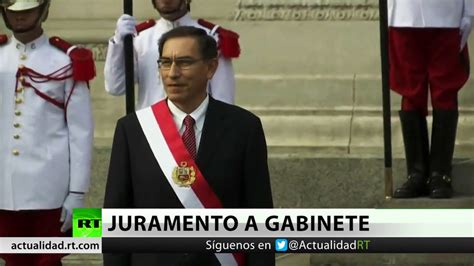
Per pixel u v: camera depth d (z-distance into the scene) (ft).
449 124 40.27
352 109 46.11
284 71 46.80
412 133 40.57
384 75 39.29
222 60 35.17
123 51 34.71
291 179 42.75
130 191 26.32
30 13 32.53
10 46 33.09
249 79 46.70
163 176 25.94
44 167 32.63
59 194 32.81
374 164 42.32
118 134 26.32
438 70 40.32
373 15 46.55
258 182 26.05
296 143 46.01
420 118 40.65
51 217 33.01
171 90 25.96
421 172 40.47
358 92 46.16
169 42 26.00
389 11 40.50
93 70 32.89
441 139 40.24
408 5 40.16
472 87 45.19
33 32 32.81
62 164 32.78
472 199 39.40
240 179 26.13
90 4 47.67
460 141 44.98
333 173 42.55
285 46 46.80
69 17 47.67
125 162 26.20
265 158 26.23
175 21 35.47
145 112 26.27
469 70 42.47
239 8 47.16
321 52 46.70
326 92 46.32
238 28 47.09
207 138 26.02
